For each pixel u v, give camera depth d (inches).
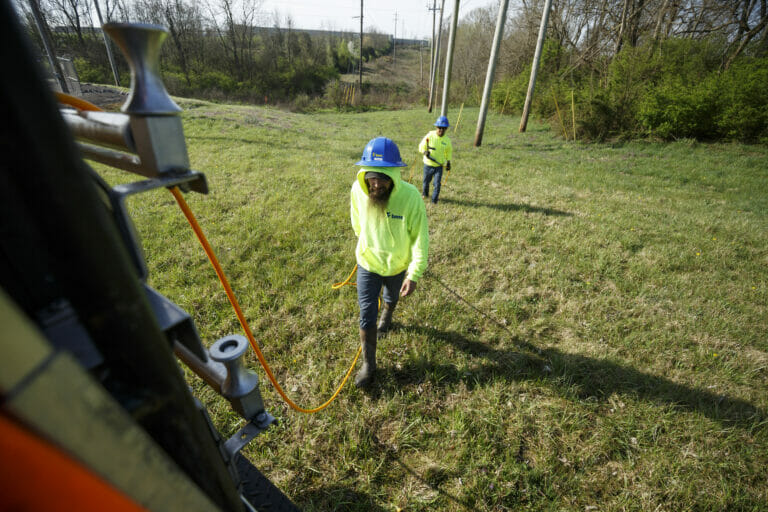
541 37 676.1
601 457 95.7
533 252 204.8
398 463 92.4
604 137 634.2
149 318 23.5
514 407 107.7
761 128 528.4
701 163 458.0
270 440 95.3
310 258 183.5
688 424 104.0
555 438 99.6
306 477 88.6
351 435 97.0
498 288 169.5
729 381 120.2
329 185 301.7
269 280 164.1
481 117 578.2
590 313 153.8
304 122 768.9
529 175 392.2
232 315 140.8
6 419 13.8
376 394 110.5
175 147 30.9
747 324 149.8
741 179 383.2
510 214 259.1
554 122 710.5
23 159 15.4
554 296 165.5
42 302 23.5
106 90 772.0
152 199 253.4
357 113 1259.2
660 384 117.3
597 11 882.1
